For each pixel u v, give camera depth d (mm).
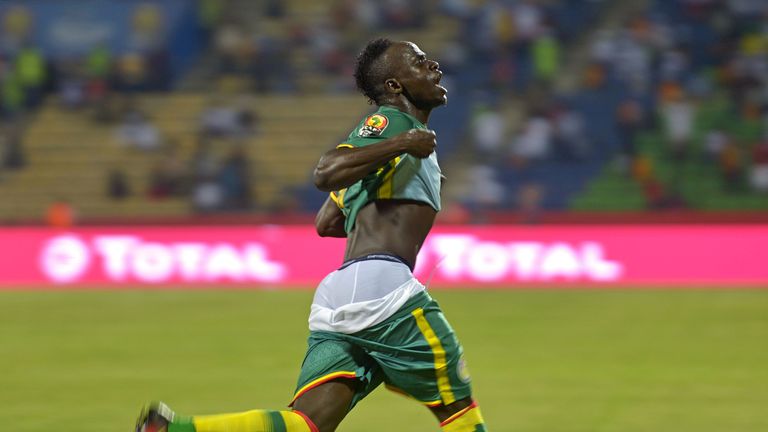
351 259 15250
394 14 81812
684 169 72438
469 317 42594
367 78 15812
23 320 43344
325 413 14844
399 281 14852
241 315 44094
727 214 66125
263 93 81562
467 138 75688
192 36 84812
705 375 30141
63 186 79938
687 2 80188
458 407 15289
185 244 56875
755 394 27391
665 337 37250
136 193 78500
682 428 23453
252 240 56469
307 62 82062
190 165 76938
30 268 57625
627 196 71812
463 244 54812
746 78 76125
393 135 15070
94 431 23625
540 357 33406
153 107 81500
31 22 87125
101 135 81062
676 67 77125
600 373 30578
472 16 81000
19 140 81375
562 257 54031
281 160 78438
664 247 53531
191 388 28734
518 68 78625
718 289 51156
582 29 80125
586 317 42344
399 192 15172
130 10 86562
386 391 27844
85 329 40625
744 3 79625
